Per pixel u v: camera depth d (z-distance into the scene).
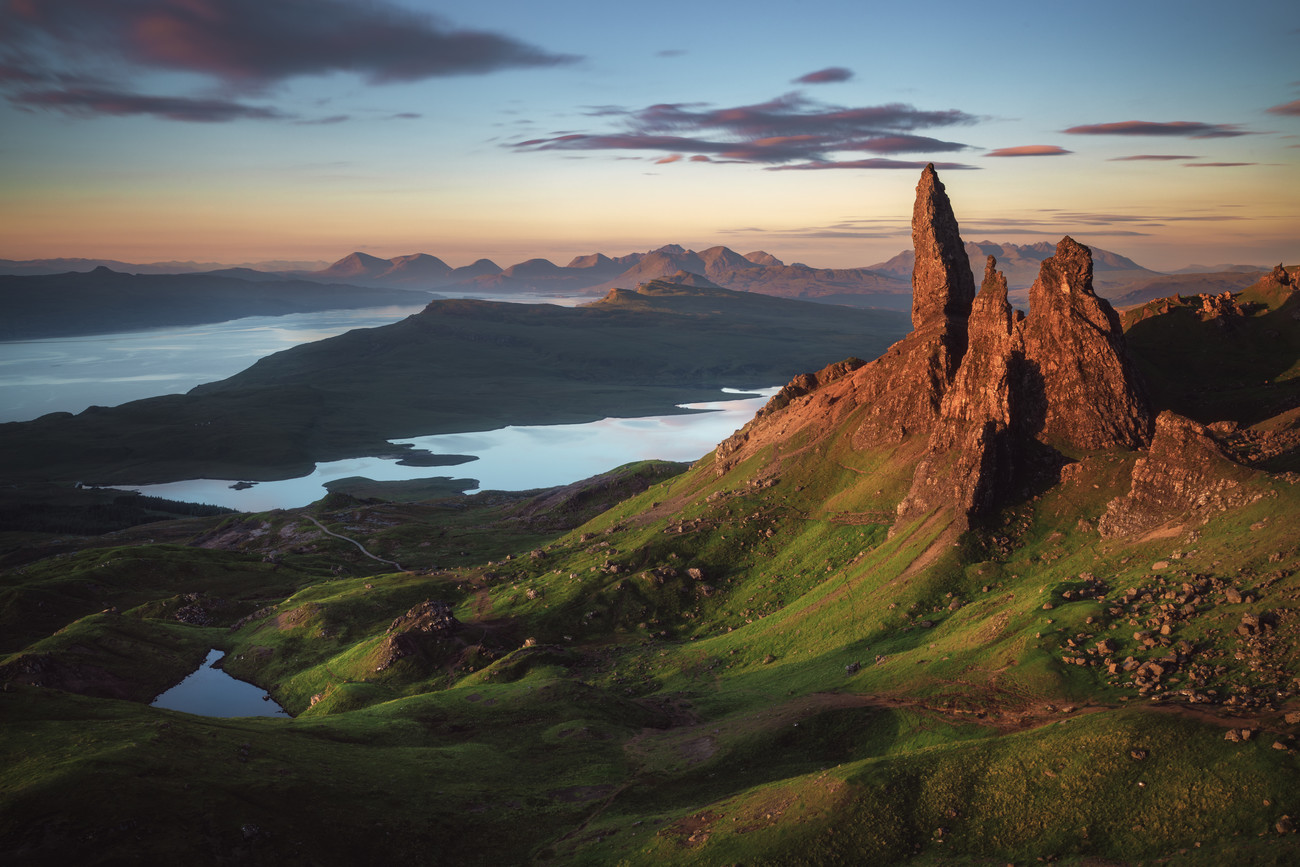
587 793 86.62
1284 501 88.69
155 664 174.88
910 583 122.69
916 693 89.50
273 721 100.50
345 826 76.19
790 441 199.75
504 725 106.06
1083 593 92.94
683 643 144.88
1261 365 148.50
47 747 80.88
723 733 96.38
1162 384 147.88
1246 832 53.00
